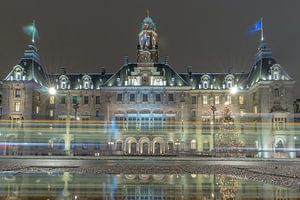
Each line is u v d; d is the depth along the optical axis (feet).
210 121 382.42
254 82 370.32
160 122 369.50
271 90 354.74
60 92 389.39
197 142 374.63
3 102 355.36
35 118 364.99
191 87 380.99
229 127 265.13
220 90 387.34
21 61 375.04
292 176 131.13
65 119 383.65
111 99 373.20
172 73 385.29
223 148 262.06
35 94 368.07
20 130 350.43
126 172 142.31
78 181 103.45
